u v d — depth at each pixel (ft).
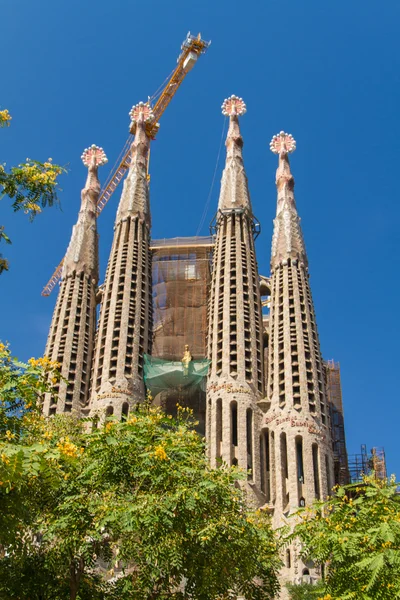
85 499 104.63
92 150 400.06
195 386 317.63
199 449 120.88
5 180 82.74
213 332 317.22
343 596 95.20
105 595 111.55
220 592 113.09
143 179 375.25
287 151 371.56
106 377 305.32
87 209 377.09
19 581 103.04
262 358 312.50
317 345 306.96
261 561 120.57
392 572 93.91
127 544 103.40
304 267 330.54
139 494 105.81
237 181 363.35
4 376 89.86
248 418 290.76
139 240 351.25
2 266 84.33
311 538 103.81
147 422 116.88
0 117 85.25
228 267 332.80
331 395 369.09
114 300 328.08
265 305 356.59
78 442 116.67
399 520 98.37
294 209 350.64
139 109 406.21
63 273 356.38
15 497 84.07
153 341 349.41
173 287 352.69
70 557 104.32
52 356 324.19
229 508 112.06
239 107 394.93
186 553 105.81
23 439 94.27
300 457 280.72
